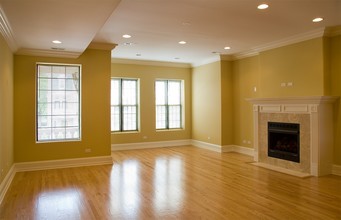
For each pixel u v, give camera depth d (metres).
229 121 8.07
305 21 4.73
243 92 7.66
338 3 3.90
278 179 5.05
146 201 3.91
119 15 4.33
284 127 5.92
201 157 7.27
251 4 3.91
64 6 3.35
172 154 7.75
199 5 3.93
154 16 4.39
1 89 4.13
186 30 5.22
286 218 3.29
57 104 6.20
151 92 9.03
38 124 6.06
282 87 6.14
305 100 5.34
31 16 3.70
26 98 5.85
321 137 5.21
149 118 9.00
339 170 5.27
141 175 5.40
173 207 3.67
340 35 5.17
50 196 4.15
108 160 6.48
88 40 5.01
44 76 6.11
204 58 8.38
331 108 5.35
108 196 4.14
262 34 5.54
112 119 8.60
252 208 3.62
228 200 3.93
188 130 9.63
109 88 6.50
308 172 5.41
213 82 8.32
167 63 9.19
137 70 8.79
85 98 6.29
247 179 5.06
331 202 3.82
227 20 4.62
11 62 5.35
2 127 4.23
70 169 5.94
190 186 4.63
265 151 6.45
